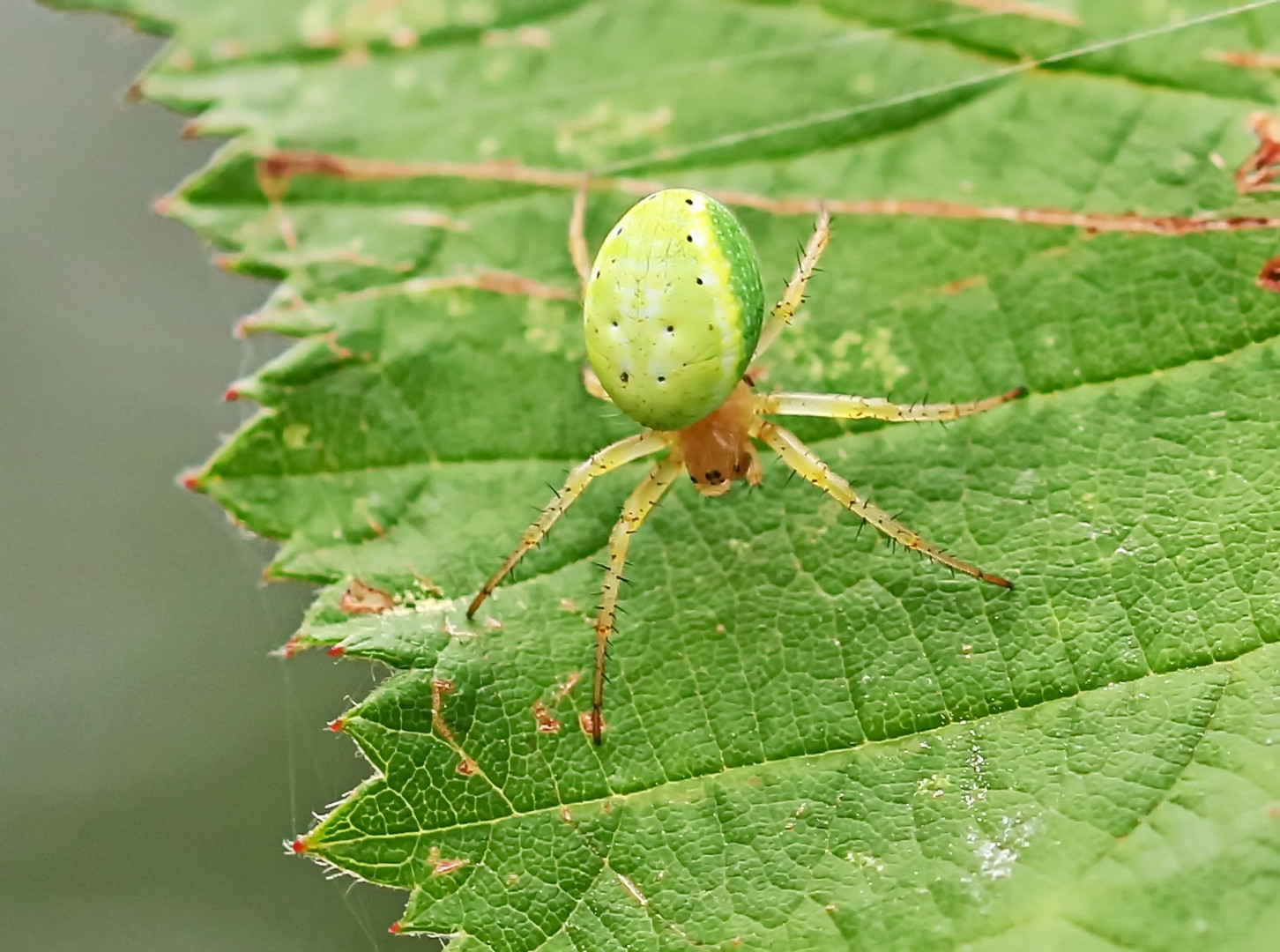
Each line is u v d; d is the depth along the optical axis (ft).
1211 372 0.23
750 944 0.23
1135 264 0.24
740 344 0.23
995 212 0.24
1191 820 0.22
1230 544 0.23
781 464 0.24
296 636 0.24
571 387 0.24
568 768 0.23
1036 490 0.23
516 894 0.23
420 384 0.24
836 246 0.24
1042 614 0.23
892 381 0.24
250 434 0.24
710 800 0.23
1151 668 0.23
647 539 0.24
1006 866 0.22
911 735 0.23
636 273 0.23
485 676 0.23
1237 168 0.24
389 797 0.23
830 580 0.23
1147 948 0.22
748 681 0.23
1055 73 0.24
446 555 0.24
